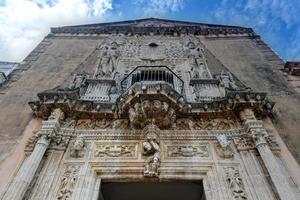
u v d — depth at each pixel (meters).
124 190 8.70
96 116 9.36
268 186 7.07
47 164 7.79
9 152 8.29
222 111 9.33
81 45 15.13
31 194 6.96
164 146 8.52
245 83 11.48
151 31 16.61
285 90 11.03
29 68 12.72
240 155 8.14
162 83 8.90
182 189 8.69
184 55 13.94
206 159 8.15
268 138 8.32
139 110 8.62
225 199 6.98
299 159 7.98
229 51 14.43
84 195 7.11
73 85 10.75
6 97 10.72
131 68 12.81
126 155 8.25
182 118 9.34
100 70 12.14
